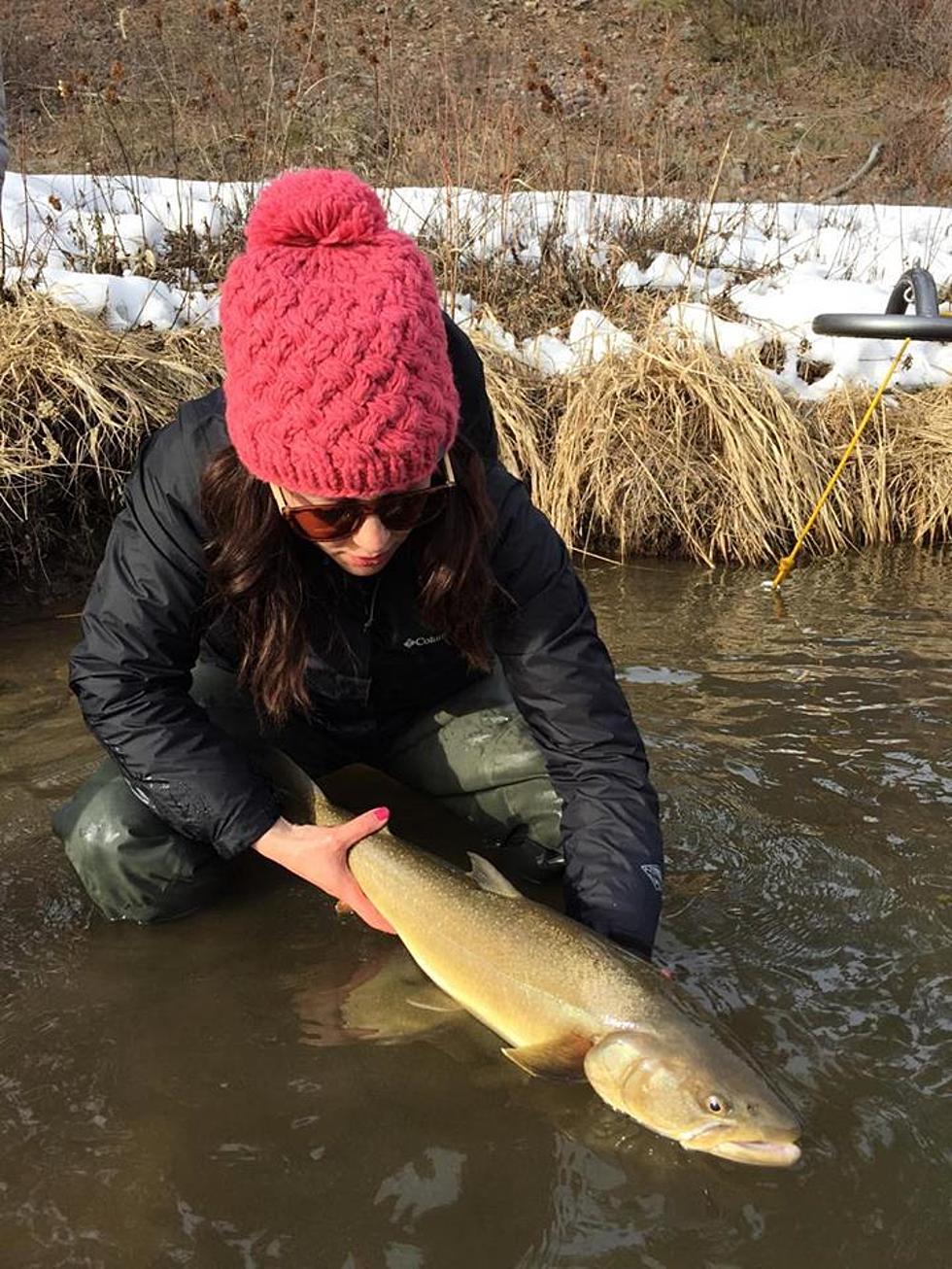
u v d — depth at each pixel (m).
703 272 3.75
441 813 1.57
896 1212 0.95
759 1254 0.92
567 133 4.68
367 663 1.33
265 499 1.08
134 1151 1.02
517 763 1.42
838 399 3.14
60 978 1.25
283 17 5.30
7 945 1.30
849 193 5.47
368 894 1.26
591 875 1.20
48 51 6.12
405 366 0.97
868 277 3.99
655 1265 0.91
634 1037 1.02
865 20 7.00
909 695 1.98
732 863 1.44
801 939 1.30
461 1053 1.15
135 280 3.05
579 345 3.22
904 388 3.25
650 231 3.96
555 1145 1.03
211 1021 1.19
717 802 1.58
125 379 2.67
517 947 1.12
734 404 2.96
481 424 1.23
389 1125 1.05
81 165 4.66
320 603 1.25
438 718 1.47
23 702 1.90
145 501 1.18
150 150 4.55
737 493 2.88
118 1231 0.94
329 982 1.25
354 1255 0.92
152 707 1.23
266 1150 1.03
